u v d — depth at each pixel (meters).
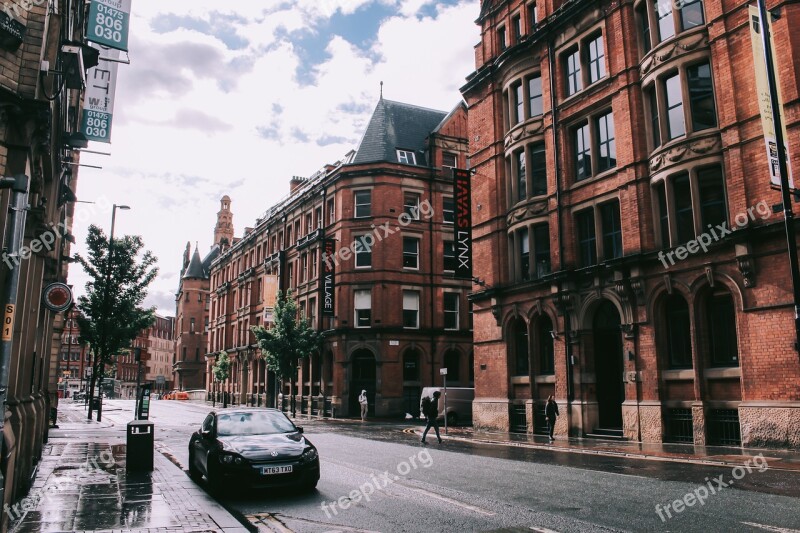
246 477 9.67
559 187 22.66
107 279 28.92
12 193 6.33
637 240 19.25
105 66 14.82
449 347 39.22
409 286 38.91
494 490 10.34
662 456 14.45
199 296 99.12
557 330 22.06
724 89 16.94
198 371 97.06
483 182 26.83
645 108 19.64
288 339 39.50
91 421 29.61
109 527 7.35
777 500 8.97
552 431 19.25
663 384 18.22
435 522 7.98
